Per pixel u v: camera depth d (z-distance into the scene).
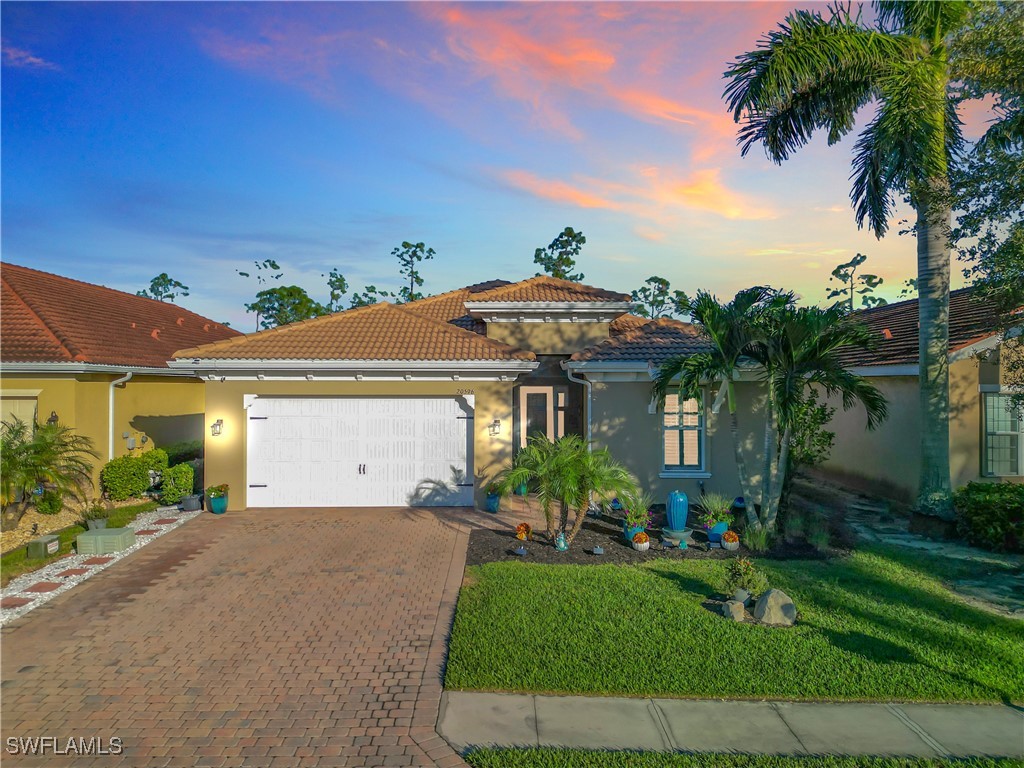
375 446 14.33
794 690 6.22
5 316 15.95
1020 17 9.80
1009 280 9.95
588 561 10.48
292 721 5.77
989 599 8.83
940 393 12.55
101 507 12.69
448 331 15.62
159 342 20.17
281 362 13.59
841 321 11.16
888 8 12.99
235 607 8.48
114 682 6.48
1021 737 5.54
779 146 13.84
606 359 14.33
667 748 5.34
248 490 14.15
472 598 8.63
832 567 10.10
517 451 17.12
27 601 8.68
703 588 9.09
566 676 6.47
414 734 5.57
